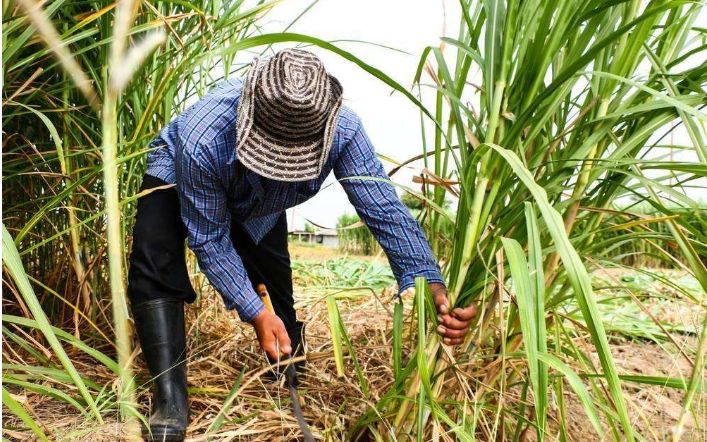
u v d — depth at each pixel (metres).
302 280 3.47
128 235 1.71
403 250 1.27
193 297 1.39
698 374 0.86
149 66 1.56
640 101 1.06
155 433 1.15
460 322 1.08
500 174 1.01
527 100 0.99
